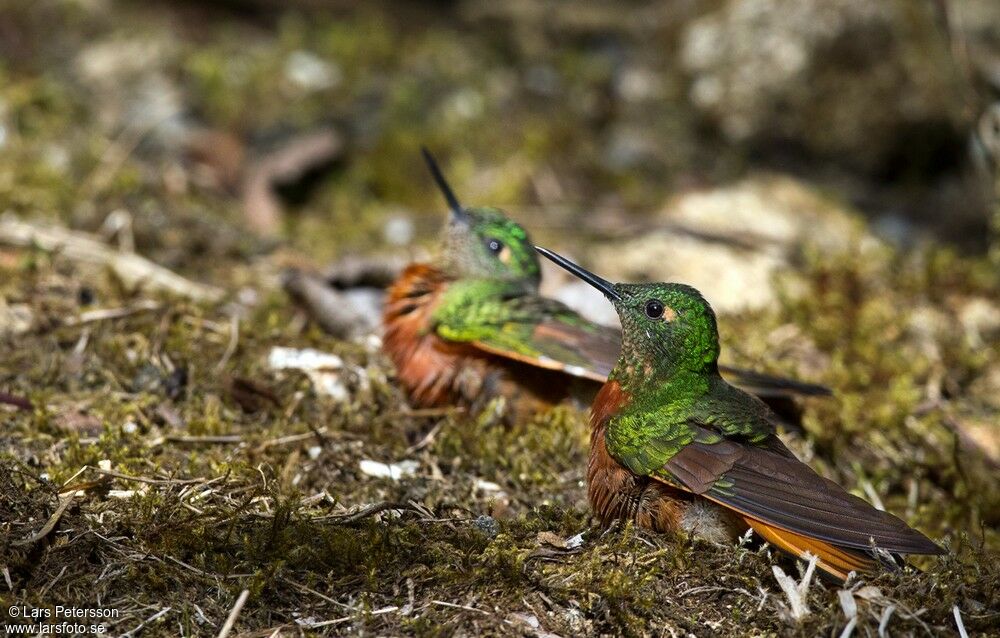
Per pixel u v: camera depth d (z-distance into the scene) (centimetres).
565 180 1551
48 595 654
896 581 681
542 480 866
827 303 1170
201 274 1195
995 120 1272
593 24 1812
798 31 1530
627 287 777
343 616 664
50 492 741
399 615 668
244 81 1600
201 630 646
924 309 1220
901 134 1560
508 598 684
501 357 936
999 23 1462
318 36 1756
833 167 1605
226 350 994
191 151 1445
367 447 888
